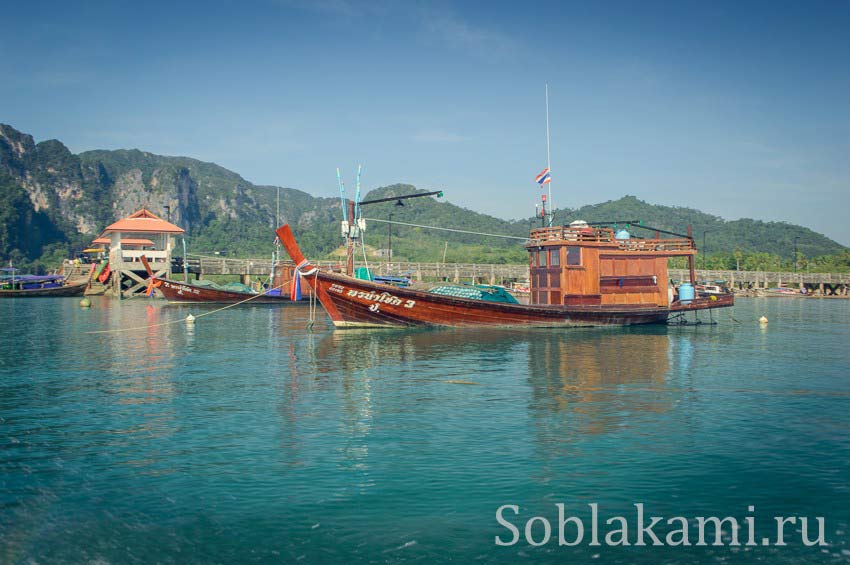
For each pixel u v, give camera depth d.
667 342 34.72
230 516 10.61
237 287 84.50
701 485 11.94
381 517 10.55
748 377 23.25
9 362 27.11
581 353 29.62
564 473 12.54
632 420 16.67
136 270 96.19
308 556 9.34
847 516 10.66
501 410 17.80
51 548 9.62
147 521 10.45
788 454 13.77
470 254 196.00
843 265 168.12
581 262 41.28
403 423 16.33
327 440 14.78
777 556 9.41
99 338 36.78
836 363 27.00
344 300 38.59
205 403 18.72
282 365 26.00
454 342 33.84
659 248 45.09
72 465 13.05
